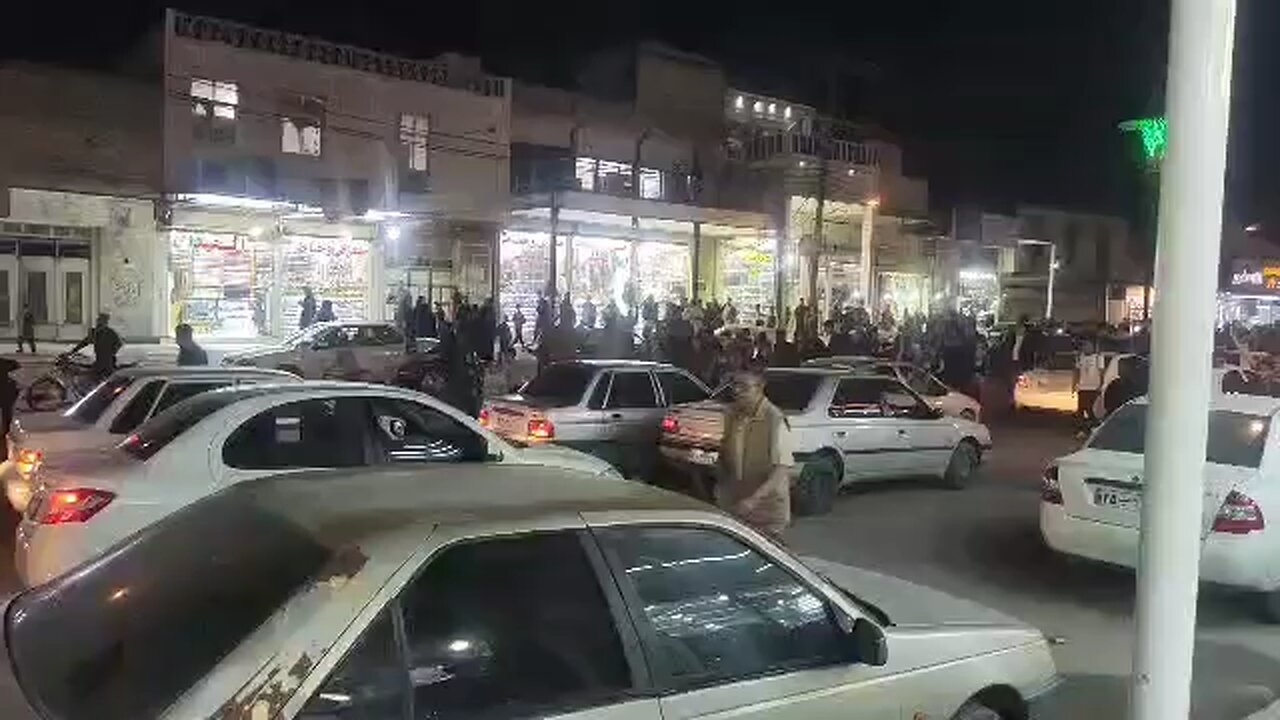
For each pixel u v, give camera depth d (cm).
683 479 1216
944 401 1591
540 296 2850
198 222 2512
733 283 3409
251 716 240
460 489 338
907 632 386
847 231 3697
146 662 266
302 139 2634
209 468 640
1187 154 312
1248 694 616
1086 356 1886
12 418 1162
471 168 2944
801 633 355
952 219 4122
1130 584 850
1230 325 3241
